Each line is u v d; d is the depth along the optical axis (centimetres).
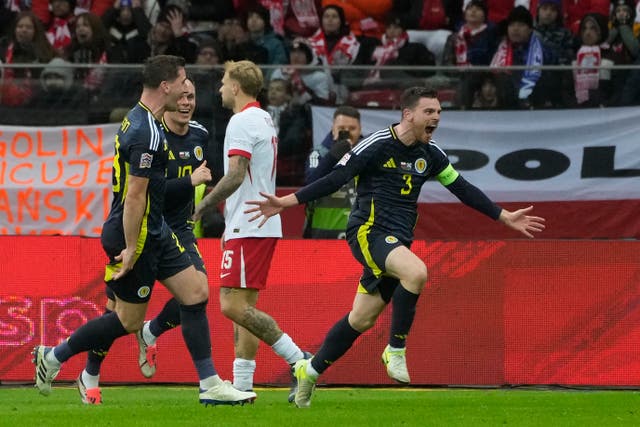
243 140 2109
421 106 1989
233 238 2156
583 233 2662
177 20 3681
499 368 2617
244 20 3784
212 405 2022
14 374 2634
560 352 2612
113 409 1964
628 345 2602
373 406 2059
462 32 3650
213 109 2625
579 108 2645
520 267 2625
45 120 2658
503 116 2655
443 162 2080
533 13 3850
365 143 2002
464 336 2628
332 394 2427
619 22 3625
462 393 2472
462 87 2661
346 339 1994
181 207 2175
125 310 2000
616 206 2650
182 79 1898
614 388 2602
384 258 1961
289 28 3816
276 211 1920
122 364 2638
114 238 1923
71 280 2628
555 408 2030
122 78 2658
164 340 2634
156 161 1881
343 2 3816
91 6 3869
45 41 3547
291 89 2648
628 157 2642
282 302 2634
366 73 2655
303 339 2634
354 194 2661
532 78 2648
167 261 1973
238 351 2238
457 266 2625
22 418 1788
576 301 2614
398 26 3741
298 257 2634
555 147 2655
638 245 2602
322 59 3703
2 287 2630
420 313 2628
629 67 2630
